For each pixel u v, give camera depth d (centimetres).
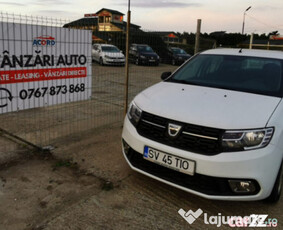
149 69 1073
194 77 377
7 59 370
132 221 260
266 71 355
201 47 1094
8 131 469
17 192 297
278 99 301
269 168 248
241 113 264
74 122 538
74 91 477
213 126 251
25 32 383
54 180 325
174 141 264
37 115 573
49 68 427
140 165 295
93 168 357
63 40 437
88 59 488
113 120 564
